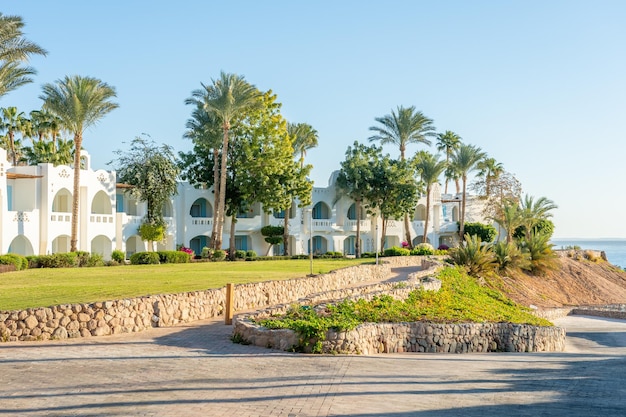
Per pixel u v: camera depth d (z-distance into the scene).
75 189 45.50
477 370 14.95
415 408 10.51
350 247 74.38
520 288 53.88
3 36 39.56
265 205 59.03
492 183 89.31
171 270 37.19
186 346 16.45
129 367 13.39
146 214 56.12
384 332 19.06
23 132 68.19
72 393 11.10
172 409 10.16
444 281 37.62
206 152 60.91
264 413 10.05
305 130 70.19
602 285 65.12
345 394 11.46
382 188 69.06
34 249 45.81
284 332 16.67
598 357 20.69
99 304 17.94
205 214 63.47
